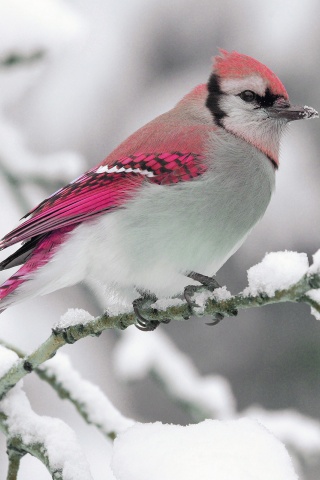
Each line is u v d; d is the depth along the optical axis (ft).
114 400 43.21
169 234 28.17
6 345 27.48
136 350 32.65
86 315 24.14
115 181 28.71
